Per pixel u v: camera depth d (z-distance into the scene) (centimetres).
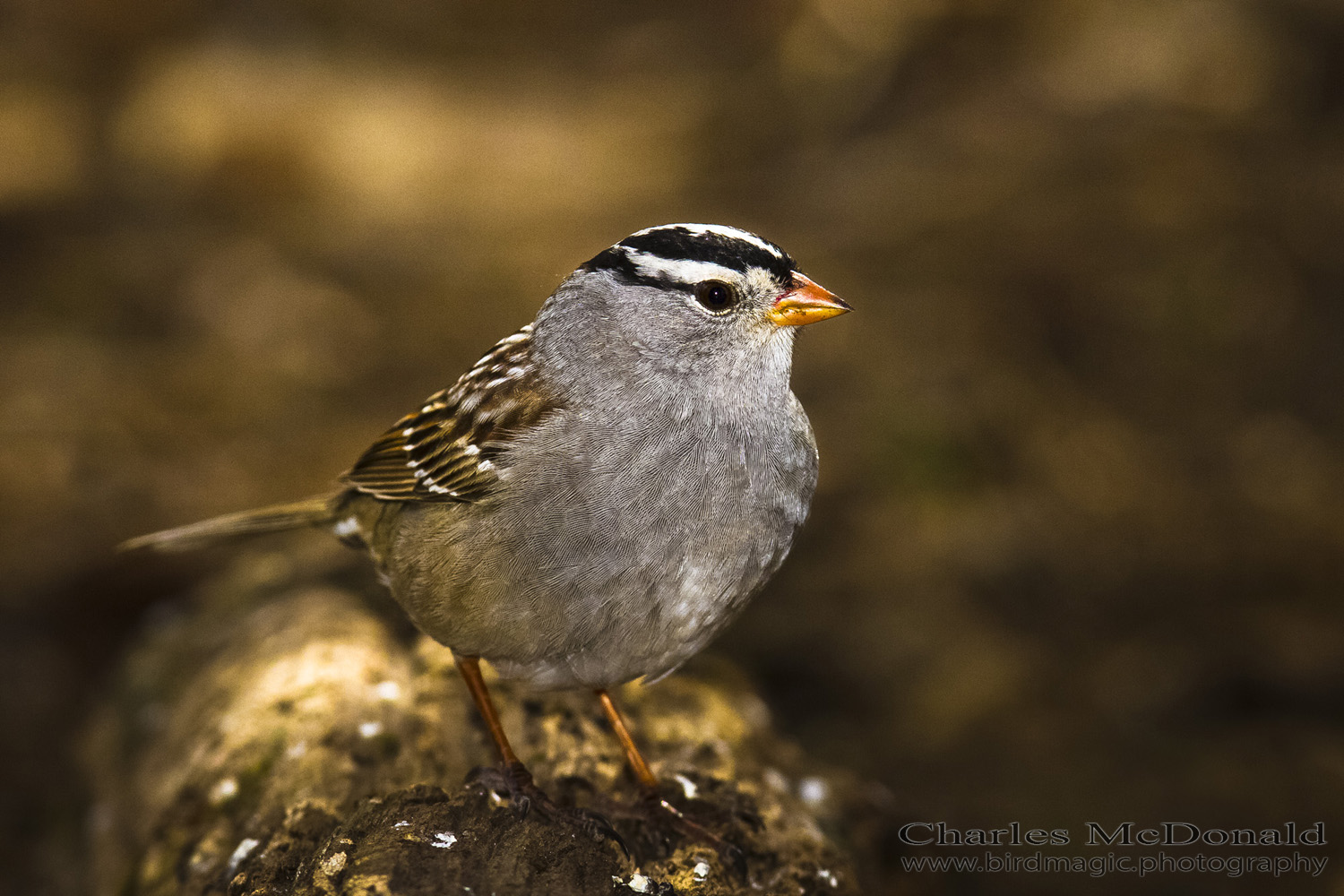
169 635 847
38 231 1827
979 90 1803
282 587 812
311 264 1700
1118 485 1184
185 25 2509
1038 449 1210
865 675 1005
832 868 553
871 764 930
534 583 514
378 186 1962
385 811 489
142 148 2086
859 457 1191
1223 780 900
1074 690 991
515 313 1525
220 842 557
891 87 1861
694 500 514
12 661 1041
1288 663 990
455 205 1867
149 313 1587
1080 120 1670
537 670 541
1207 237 1394
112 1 2500
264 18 2528
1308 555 1102
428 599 545
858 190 1655
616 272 535
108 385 1406
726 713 677
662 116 2078
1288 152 1536
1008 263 1417
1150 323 1331
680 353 527
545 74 2422
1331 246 1373
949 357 1294
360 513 617
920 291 1395
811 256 1496
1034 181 1554
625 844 519
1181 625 1039
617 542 510
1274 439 1231
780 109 1950
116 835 684
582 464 514
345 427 1315
